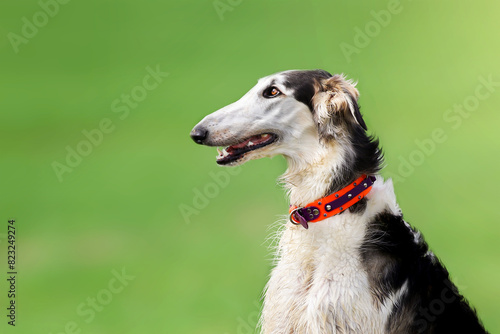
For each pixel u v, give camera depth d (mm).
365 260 6422
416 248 6668
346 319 6297
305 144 6719
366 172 6617
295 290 6605
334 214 6539
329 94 6582
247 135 6777
